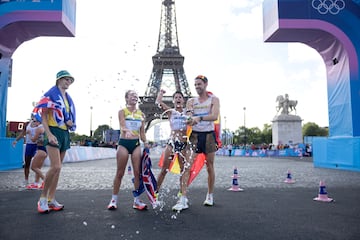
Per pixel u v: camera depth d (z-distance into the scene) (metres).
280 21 13.82
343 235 3.76
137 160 5.41
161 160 6.30
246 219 4.57
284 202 5.97
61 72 5.34
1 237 3.67
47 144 5.15
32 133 8.76
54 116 5.20
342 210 5.23
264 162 22.48
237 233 3.84
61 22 13.34
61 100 5.25
